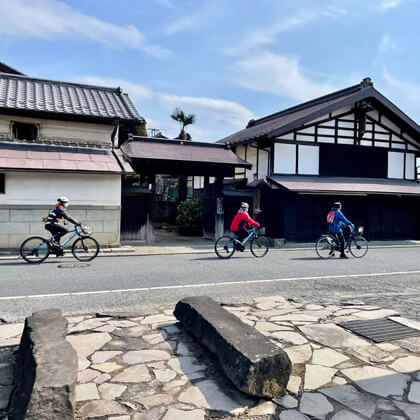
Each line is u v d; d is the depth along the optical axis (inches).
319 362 129.6
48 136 480.7
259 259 400.8
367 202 620.4
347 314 186.1
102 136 505.7
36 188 422.9
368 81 625.9
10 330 159.3
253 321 171.6
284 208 557.3
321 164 617.0
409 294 241.1
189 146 582.6
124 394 106.4
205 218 615.5
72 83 561.3
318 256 433.7
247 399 105.0
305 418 97.2
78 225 360.5
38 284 253.8
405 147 680.4
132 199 503.8
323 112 585.0
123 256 409.1
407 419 96.9
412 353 138.7
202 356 132.5
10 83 513.0
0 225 407.5
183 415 96.8
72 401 92.0
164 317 176.7
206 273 307.9
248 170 676.1
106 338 148.9
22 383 103.3
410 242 619.2
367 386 113.7
